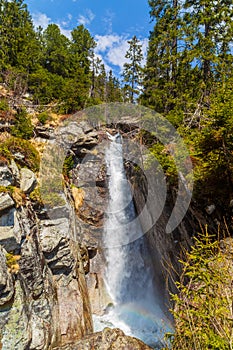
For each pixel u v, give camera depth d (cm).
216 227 787
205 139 738
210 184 796
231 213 770
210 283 308
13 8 2600
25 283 727
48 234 895
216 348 267
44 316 760
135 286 1298
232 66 1287
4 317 641
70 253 959
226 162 714
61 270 929
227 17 1238
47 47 2981
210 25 1299
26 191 872
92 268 1239
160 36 1511
